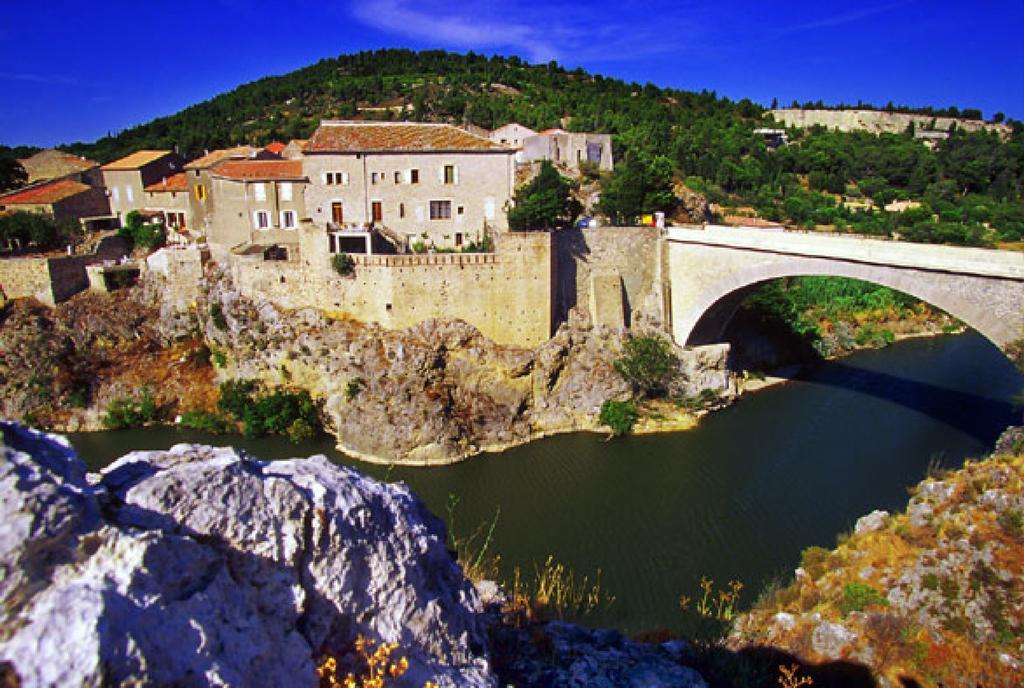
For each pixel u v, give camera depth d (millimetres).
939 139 168625
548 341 55469
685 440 52062
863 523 32531
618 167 90062
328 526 11898
